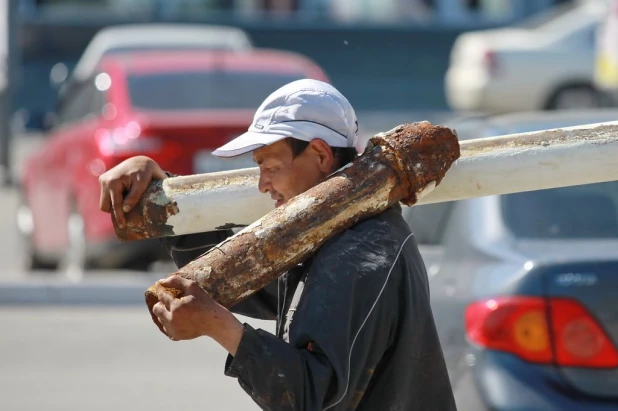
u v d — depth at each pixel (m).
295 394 7.46
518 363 12.97
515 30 64.19
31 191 31.38
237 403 19.89
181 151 25.25
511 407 12.78
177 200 9.05
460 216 15.38
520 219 14.68
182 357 22.91
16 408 19.34
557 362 12.90
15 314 26.27
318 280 7.86
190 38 49.62
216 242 9.84
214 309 7.60
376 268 7.90
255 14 79.56
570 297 12.97
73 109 30.47
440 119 60.22
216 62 28.84
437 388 8.23
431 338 8.23
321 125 8.42
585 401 12.75
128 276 27.69
